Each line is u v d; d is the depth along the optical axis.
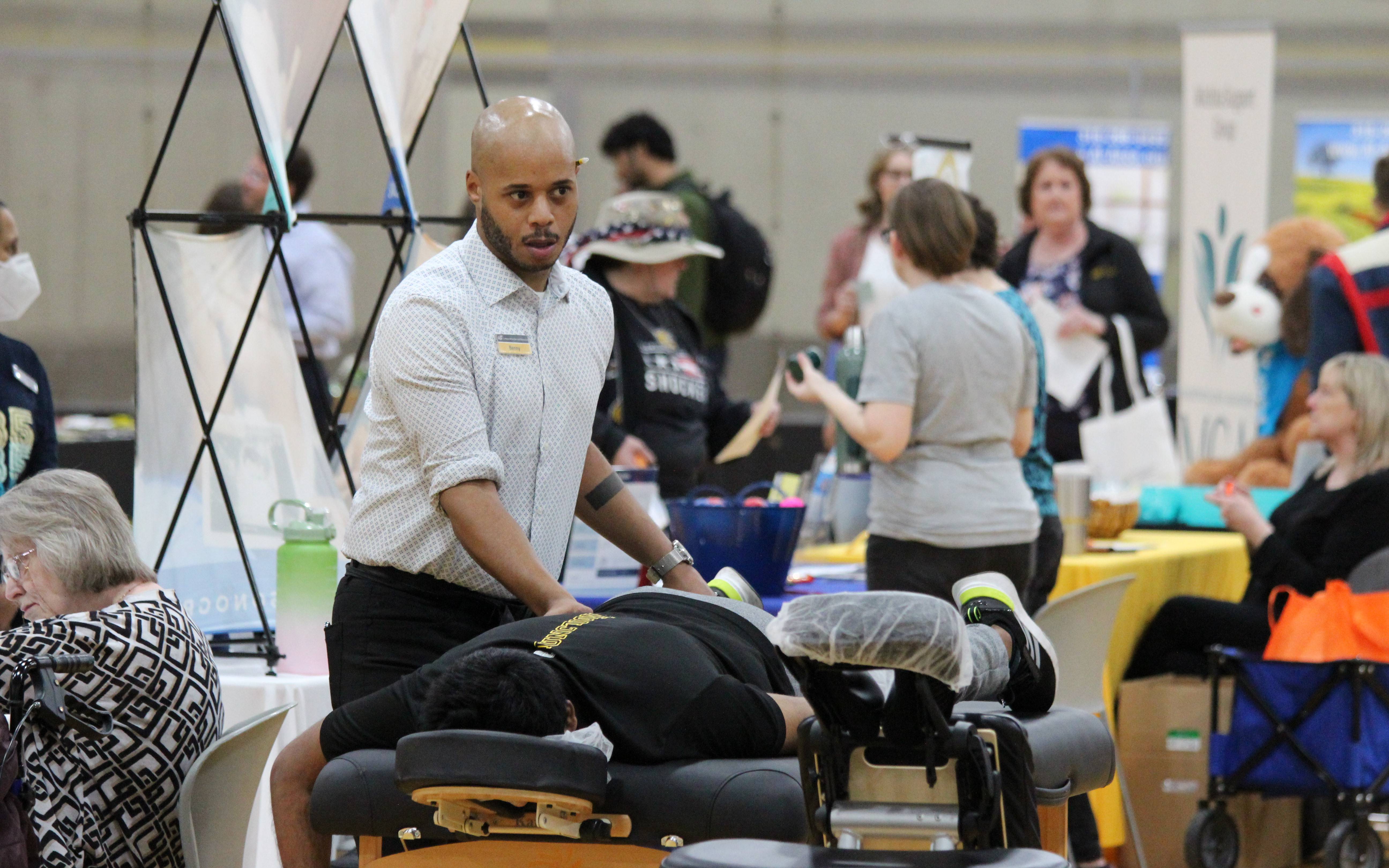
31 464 9.07
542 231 5.82
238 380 7.68
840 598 4.24
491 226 5.86
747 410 11.95
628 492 6.67
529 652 5.06
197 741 6.21
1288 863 11.90
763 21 23.45
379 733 5.27
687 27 23.44
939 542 8.77
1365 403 11.02
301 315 7.93
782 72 23.55
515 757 4.59
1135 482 13.58
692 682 4.97
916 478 8.84
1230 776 10.63
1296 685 10.41
